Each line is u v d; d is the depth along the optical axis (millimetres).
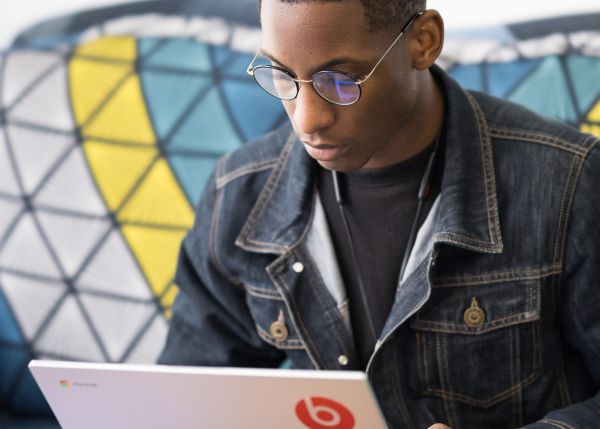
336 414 884
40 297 1604
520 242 1114
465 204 1127
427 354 1151
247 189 1271
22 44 1737
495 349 1130
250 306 1254
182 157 1551
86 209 1585
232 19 1604
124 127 1586
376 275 1172
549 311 1123
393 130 1044
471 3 1673
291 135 1281
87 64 1635
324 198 1210
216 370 889
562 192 1099
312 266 1192
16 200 1619
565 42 1407
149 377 912
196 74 1578
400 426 1151
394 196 1160
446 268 1139
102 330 1567
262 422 920
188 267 1319
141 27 1655
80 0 1928
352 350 1183
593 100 1353
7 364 1637
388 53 973
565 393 1158
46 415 1643
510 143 1148
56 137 1610
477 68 1436
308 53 939
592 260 1087
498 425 1159
